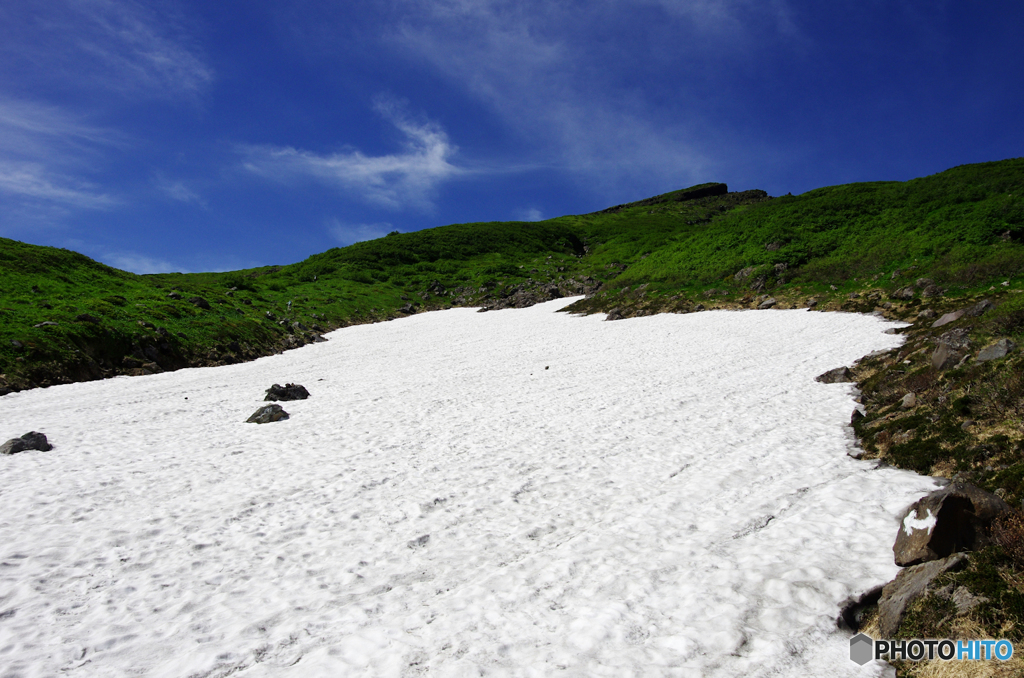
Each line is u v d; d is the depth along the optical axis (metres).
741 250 53.44
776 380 22.19
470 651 6.59
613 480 12.82
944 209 42.75
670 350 31.52
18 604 7.88
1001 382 12.45
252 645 6.89
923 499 8.13
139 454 15.71
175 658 6.68
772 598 7.42
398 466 14.16
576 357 32.53
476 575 8.66
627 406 19.97
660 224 133.50
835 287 39.44
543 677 6.05
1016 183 42.75
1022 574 6.41
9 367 27.91
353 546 9.73
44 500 12.03
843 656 6.29
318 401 23.75
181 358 38.03
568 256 108.62
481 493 12.22
